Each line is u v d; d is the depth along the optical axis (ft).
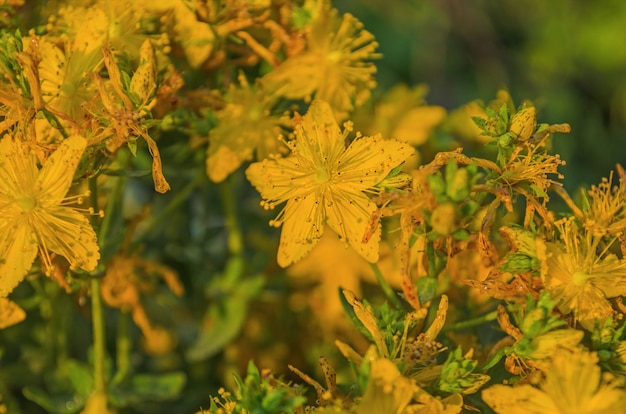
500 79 1.55
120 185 0.93
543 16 1.65
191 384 1.05
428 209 0.84
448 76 1.60
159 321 1.06
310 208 0.88
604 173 1.37
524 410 0.82
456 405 0.82
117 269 0.96
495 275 0.86
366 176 0.87
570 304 0.85
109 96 0.87
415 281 0.91
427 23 1.59
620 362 0.84
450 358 0.84
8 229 0.87
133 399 0.98
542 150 0.91
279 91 0.94
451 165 0.83
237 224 1.05
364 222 0.87
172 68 0.89
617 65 1.59
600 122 1.50
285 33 0.94
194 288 1.05
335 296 1.03
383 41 1.60
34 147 0.86
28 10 0.92
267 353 1.05
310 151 0.88
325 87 0.95
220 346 1.03
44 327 1.01
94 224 0.90
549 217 0.86
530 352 0.83
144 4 0.92
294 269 1.05
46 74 0.88
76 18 0.91
